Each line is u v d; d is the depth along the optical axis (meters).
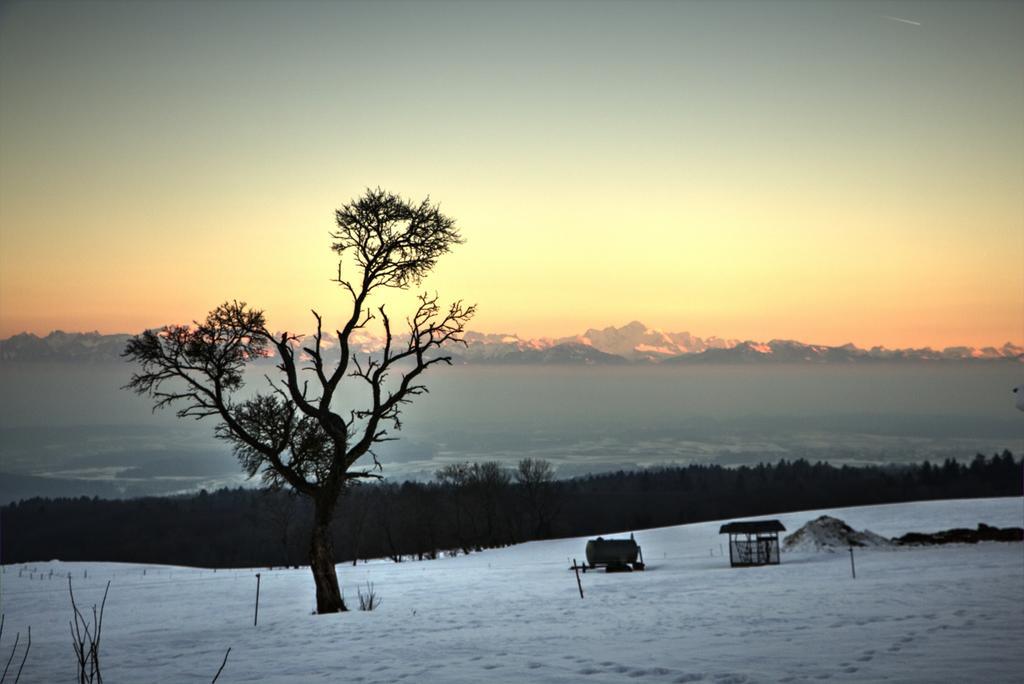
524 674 11.44
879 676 9.56
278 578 59.50
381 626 20.75
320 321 28.83
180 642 19.52
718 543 87.69
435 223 30.59
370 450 29.73
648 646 13.79
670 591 29.78
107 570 76.44
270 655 15.72
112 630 26.42
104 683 12.84
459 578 50.69
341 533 122.31
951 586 23.41
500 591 35.53
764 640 13.63
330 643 17.39
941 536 61.84
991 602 18.23
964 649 11.33
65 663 15.91
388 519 119.88
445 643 16.05
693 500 189.38
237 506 182.00
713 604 22.09
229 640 19.47
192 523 165.88
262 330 28.56
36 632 26.62
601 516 175.50
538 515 137.50
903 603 19.06
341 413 30.73
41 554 152.12
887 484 198.38
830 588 25.80
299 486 29.42
